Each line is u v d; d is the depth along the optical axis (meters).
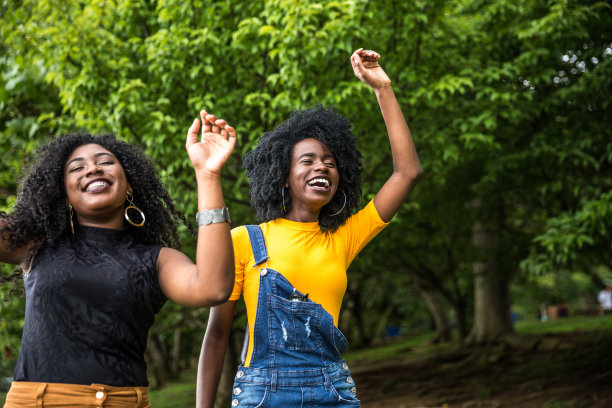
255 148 2.68
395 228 9.25
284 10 5.33
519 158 7.18
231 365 8.47
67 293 1.87
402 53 6.07
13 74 6.29
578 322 16.58
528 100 6.80
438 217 10.41
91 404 1.81
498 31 6.95
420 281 15.78
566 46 6.77
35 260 1.96
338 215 2.61
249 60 5.88
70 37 5.52
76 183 2.00
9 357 8.95
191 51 5.44
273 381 2.27
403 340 22.47
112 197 2.02
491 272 12.24
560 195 7.77
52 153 2.07
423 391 9.36
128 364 1.90
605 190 6.98
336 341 2.36
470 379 10.05
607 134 6.66
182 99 6.05
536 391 8.29
